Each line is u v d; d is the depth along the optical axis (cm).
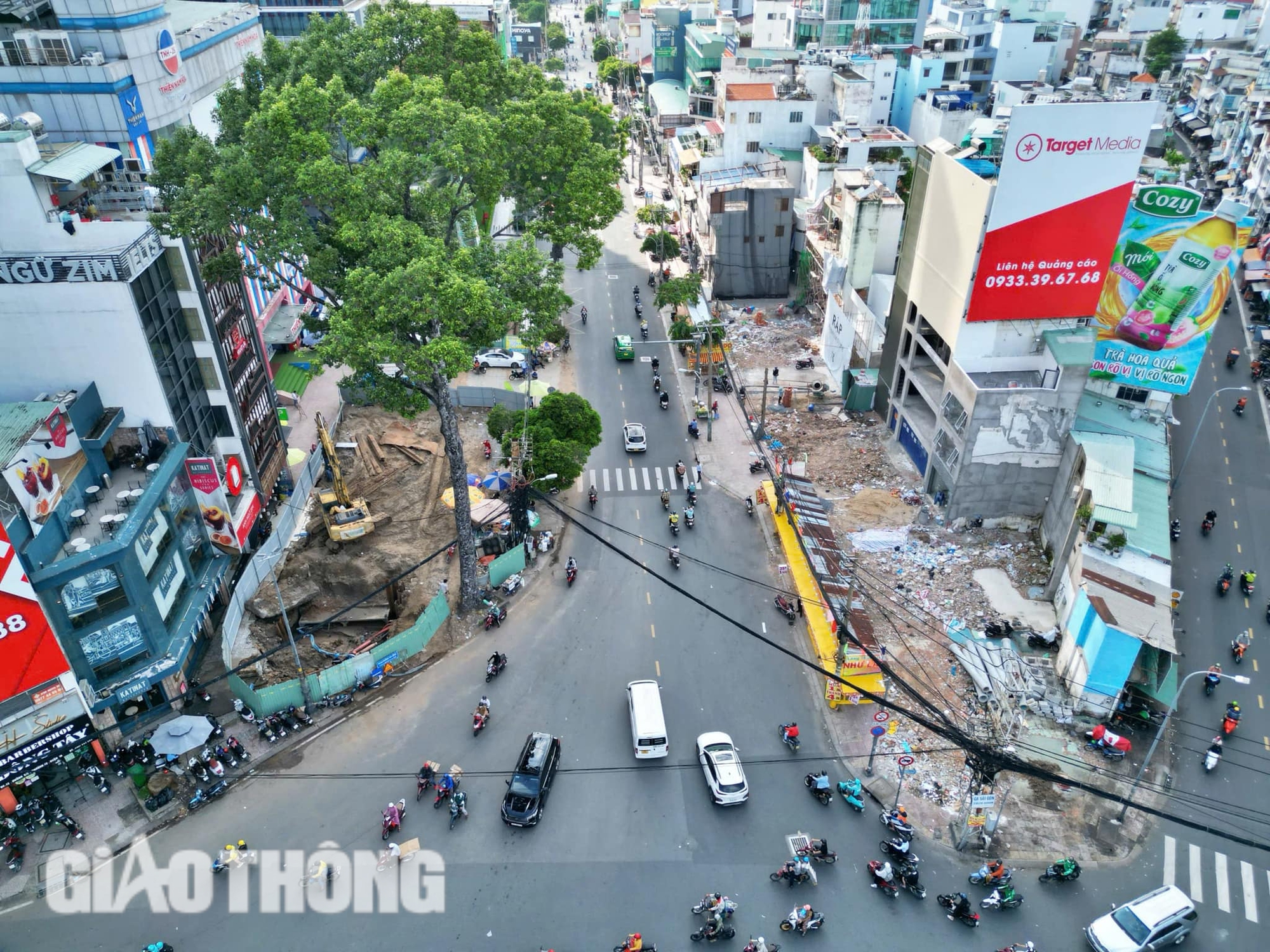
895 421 6119
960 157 4950
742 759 3903
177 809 3681
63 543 3647
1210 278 4894
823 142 8638
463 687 4294
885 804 3694
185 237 4244
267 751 3953
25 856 3494
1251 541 5147
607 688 4281
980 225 4600
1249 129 9800
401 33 4884
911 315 5672
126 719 3869
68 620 3544
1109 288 5144
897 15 11850
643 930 3203
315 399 6619
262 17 9600
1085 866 3441
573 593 4894
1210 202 9662
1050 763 3828
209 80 6444
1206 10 13825
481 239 4719
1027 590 4750
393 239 3816
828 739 4000
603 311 8306
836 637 4378
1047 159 4369
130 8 5297
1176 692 3944
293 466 5756
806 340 7556
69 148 4244
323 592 4878
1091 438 4788
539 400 6569
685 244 9462
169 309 4291
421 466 5938
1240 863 3441
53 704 3519
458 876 3412
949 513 5203
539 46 18400
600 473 5934
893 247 6725
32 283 3816
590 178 4669
